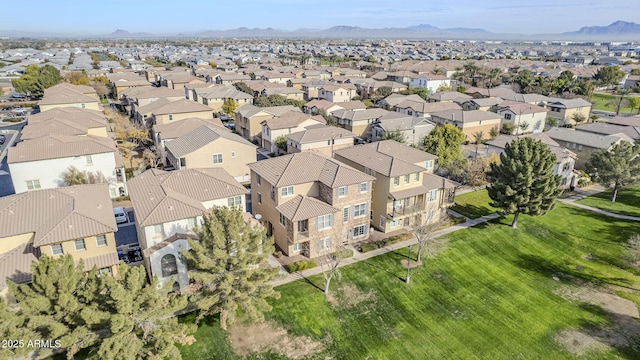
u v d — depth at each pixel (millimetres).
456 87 138625
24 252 30094
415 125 74500
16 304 26875
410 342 29062
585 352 28688
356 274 36188
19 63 187250
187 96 112438
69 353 22984
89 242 30547
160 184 36531
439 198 46156
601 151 55219
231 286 27344
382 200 43125
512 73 170000
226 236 27844
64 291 21281
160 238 32156
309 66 184750
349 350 28031
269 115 80250
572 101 96688
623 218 48750
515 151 43844
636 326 31359
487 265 39000
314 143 63969
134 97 93000
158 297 22938
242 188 38562
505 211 44906
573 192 57469
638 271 38562
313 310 31516
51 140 50031
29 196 33344
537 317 32156
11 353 20844
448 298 34000
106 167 50750
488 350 28672
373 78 152750
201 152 55562
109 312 22125
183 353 26844
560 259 40844
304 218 36594
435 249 40219
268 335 28844
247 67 184000
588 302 34188
